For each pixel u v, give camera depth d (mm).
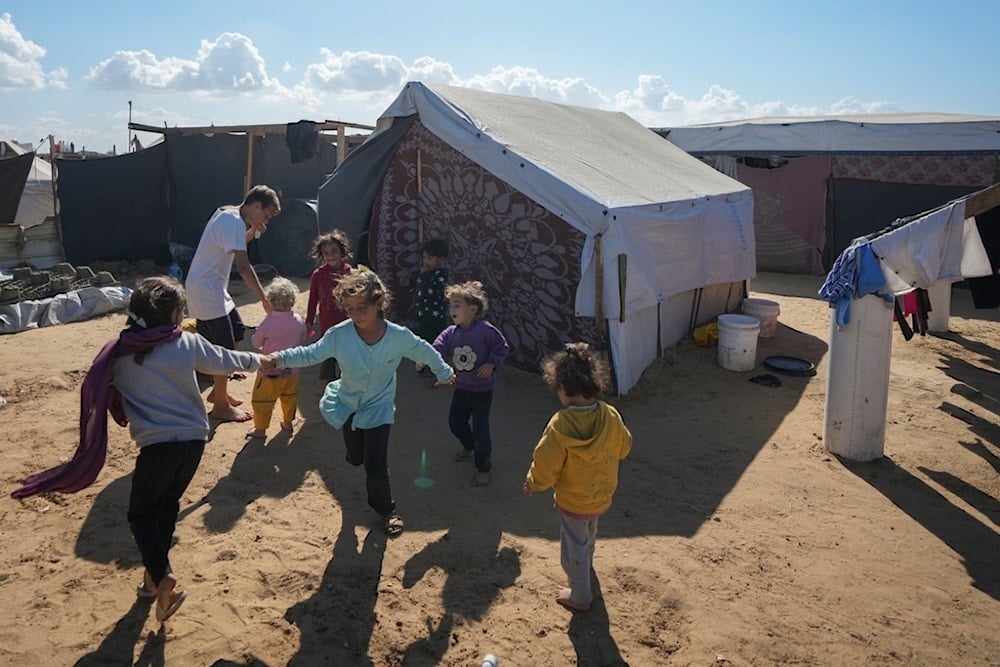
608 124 11305
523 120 8688
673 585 3920
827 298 5742
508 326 7973
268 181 15211
